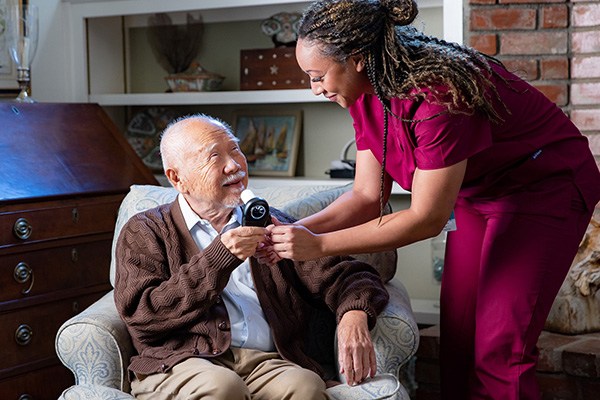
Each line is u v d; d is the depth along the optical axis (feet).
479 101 5.00
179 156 5.89
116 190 8.84
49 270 8.12
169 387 5.21
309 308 6.24
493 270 5.65
